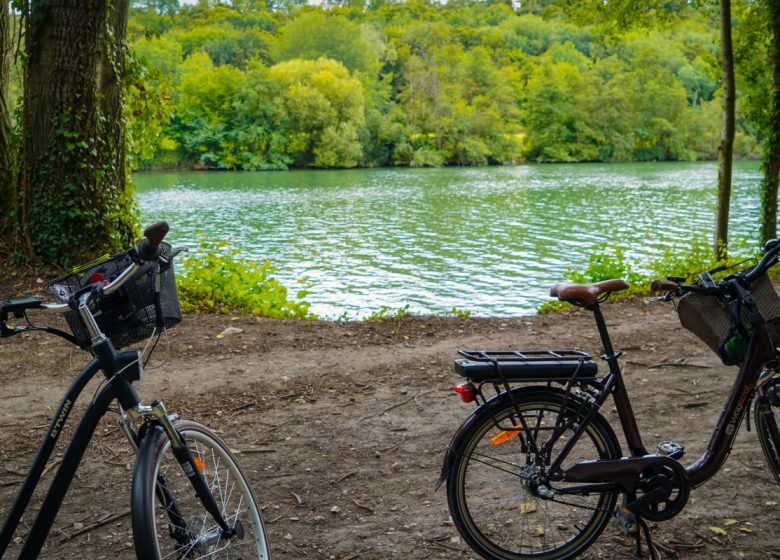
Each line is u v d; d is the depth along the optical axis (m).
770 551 3.24
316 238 33.62
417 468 4.20
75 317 2.53
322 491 3.94
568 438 3.03
